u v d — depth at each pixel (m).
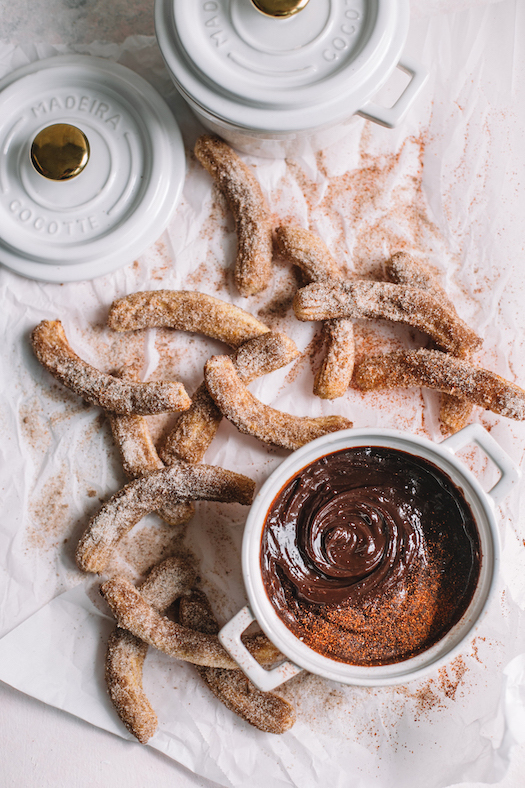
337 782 0.53
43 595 0.54
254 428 0.52
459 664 0.54
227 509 0.54
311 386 0.54
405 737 0.54
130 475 0.53
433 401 0.55
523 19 0.55
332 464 0.50
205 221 0.54
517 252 0.55
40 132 0.50
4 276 0.54
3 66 0.54
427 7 0.55
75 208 0.53
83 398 0.53
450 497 0.50
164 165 0.53
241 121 0.49
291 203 0.55
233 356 0.52
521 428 0.54
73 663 0.53
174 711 0.53
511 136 0.55
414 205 0.55
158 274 0.54
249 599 0.47
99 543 0.52
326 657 0.49
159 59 0.54
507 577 0.54
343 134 0.54
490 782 0.53
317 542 0.50
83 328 0.54
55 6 0.54
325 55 0.49
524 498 0.54
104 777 0.54
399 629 0.50
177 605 0.54
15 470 0.54
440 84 0.55
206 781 0.54
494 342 0.55
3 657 0.53
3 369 0.54
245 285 0.53
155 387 0.51
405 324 0.53
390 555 0.50
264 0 0.47
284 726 0.52
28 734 0.54
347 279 0.55
